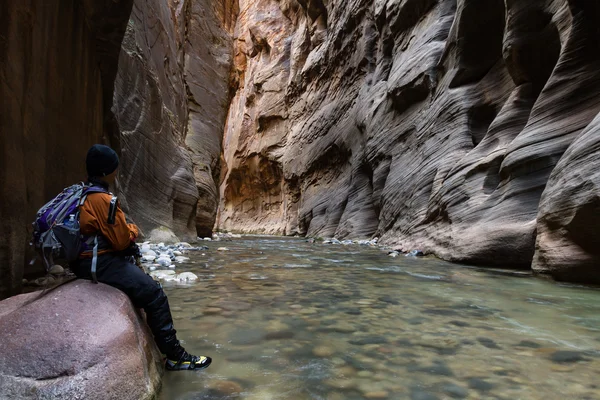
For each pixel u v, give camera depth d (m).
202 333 3.11
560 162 6.00
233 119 44.31
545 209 5.97
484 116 10.75
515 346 2.85
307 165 26.61
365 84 20.17
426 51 13.71
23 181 3.80
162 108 13.22
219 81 24.27
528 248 6.64
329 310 3.90
